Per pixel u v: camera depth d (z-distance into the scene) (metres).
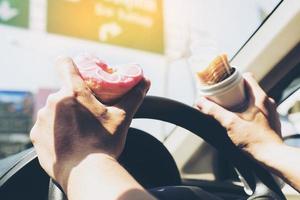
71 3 4.12
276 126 0.74
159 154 0.72
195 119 0.67
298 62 1.00
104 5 3.91
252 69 1.02
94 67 0.48
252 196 0.66
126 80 0.47
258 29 1.01
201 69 0.70
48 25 4.21
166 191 0.58
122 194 0.39
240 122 0.70
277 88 1.06
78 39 3.97
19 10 4.52
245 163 0.69
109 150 0.45
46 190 0.63
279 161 0.68
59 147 0.44
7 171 0.62
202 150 1.13
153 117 0.65
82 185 0.40
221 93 0.69
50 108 0.45
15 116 4.11
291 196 0.96
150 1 3.11
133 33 3.28
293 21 0.95
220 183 0.90
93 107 0.45
